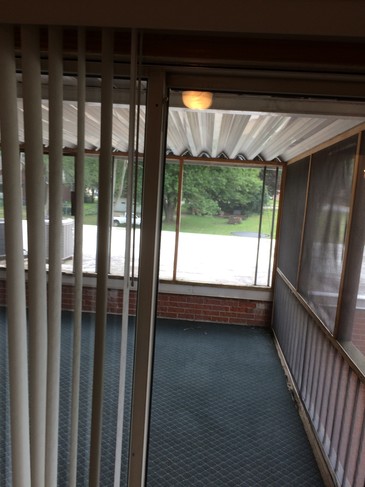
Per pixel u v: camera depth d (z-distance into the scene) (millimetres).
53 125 968
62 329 1090
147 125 1027
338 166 2416
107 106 958
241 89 1035
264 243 4543
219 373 3396
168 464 2232
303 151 3420
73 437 1123
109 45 924
